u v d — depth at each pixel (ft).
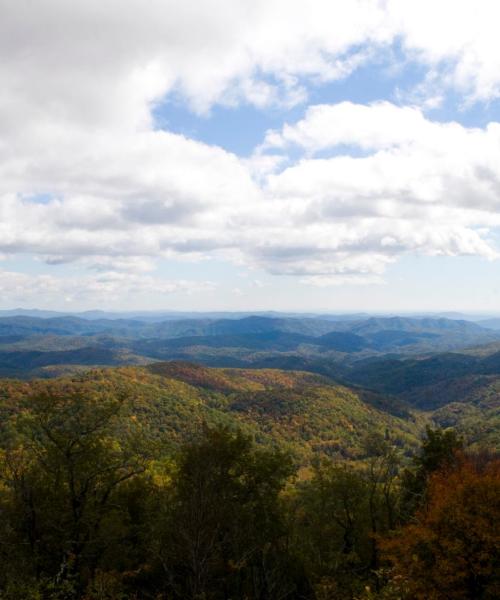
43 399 92.02
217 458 90.99
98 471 94.12
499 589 70.49
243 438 99.04
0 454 96.27
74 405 96.22
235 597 80.84
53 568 83.66
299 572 99.25
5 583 60.70
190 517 66.33
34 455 94.73
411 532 81.71
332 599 71.05
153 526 86.84
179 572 77.77
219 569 75.46
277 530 96.94
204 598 58.80
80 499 92.22
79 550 87.97
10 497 92.73
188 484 87.61
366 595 61.00
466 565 73.67
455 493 81.51
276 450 107.76
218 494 77.82
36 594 56.03
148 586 88.33
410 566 75.31
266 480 99.86
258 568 85.46
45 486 94.99
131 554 95.40
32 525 84.79
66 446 91.91
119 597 66.85
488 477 81.05
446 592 72.33
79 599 72.23
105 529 93.40
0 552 70.95
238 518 83.61
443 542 74.28
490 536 70.95
